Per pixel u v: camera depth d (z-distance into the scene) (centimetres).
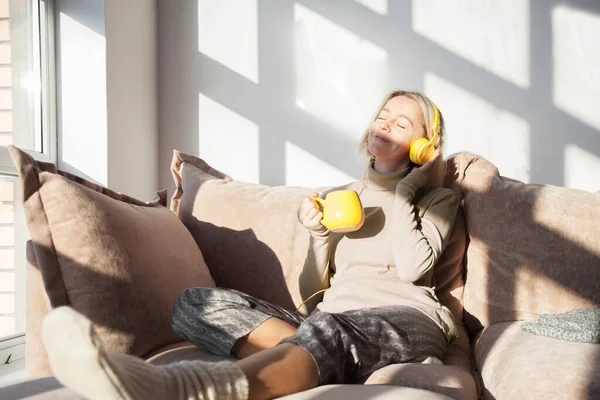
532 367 123
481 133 229
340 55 240
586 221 173
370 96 237
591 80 221
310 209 161
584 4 222
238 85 249
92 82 216
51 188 132
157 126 256
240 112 248
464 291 185
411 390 101
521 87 226
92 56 216
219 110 250
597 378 112
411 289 155
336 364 112
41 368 138
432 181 182
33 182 132
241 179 249
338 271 170
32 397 101
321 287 171
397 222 160
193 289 134
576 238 171
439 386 112
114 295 131
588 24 221
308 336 113
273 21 246
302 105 243
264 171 246
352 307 150
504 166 228
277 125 245
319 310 155
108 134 216
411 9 234
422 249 154
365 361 121
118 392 76
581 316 149
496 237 179
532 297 172
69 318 73
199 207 199
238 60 248
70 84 218
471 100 230
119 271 133
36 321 139
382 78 237
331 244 175
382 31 237
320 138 241
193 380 89
